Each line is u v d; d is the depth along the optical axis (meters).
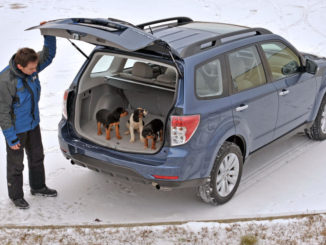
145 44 3.58
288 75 5.01
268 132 4.81
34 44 10.40
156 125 4.15
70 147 4.36
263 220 3.94
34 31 11.58
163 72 5.00
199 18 13.74
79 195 4.59
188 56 3.90
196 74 3.87
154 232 3.78
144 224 3.86
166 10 14.78
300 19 13.48
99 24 3.96
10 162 4.16
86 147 4.24
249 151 4.59
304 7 15.17
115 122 4.39
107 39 3.58
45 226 3.81
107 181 4.88
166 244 3.67
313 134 5.80
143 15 13.98
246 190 4.69
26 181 4.86
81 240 3.68
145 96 4.91
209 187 4.16
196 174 3.94
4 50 9.84
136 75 4.73
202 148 3.89
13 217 4.15
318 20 13.31
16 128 4.05
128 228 3.80
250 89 4.43
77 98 4.43
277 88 4.74
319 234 3.83
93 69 4.63
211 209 4.33
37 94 4.13
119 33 3.68
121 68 5.02
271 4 15.77
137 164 3.89
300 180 4.91
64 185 4.78
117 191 4.69
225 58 4.19
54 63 9.38
